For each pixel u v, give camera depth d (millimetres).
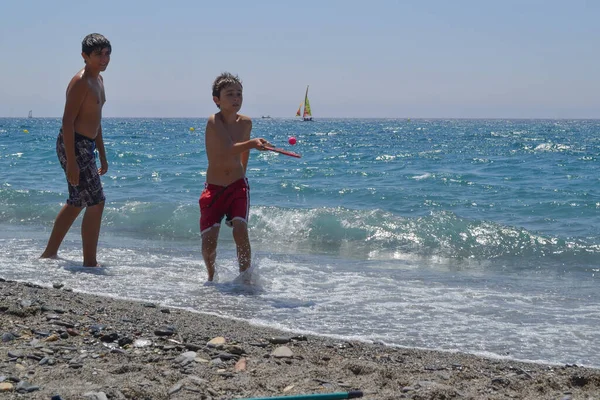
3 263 6789
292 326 4832
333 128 94875
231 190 6246
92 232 6754
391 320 5102
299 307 5398
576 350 4477
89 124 6699
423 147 38219
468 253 8586
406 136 60562
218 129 6250
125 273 6473
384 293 6000
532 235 8930
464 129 92688
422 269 7441
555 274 7340
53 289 5523
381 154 30359
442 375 3852
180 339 4293
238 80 6324
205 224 6281
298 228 9828
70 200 6918
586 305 5742
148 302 5324
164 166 21312
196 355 3992
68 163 6617
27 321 4484
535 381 3785
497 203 13055
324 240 9508
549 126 123625
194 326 4617
